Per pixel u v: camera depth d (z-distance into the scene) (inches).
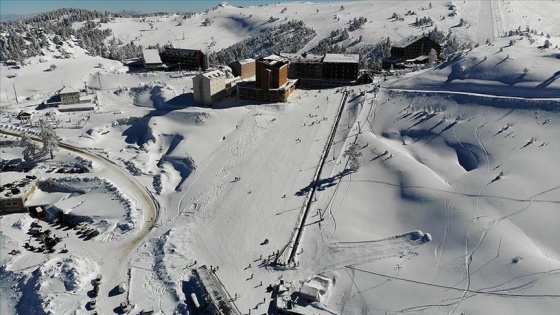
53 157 4008.4
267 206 3152.1
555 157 3011.8
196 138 4212.6
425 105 4271.7
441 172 3316.9
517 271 2294.5
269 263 2613.2
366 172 3452.3
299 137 4136.3
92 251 2775.6
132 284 2453.2
